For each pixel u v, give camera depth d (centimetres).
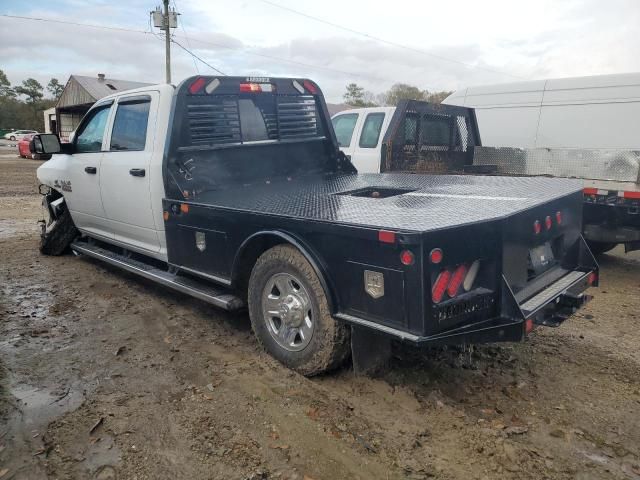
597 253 748
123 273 631
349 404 332
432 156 798
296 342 375
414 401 335
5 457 283
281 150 547
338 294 329
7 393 348
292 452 286
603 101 766
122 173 512
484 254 302
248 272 412
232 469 272
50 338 439
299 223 340
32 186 1611
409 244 279
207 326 465
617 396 346
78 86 4422
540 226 347
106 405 333
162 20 3288
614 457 284
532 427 310
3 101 8450
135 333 450
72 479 265
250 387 354
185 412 324
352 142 844
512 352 410
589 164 669
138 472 270
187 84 463
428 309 282
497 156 770
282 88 541
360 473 270
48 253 713
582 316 498
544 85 828
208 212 413
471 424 312
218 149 489
